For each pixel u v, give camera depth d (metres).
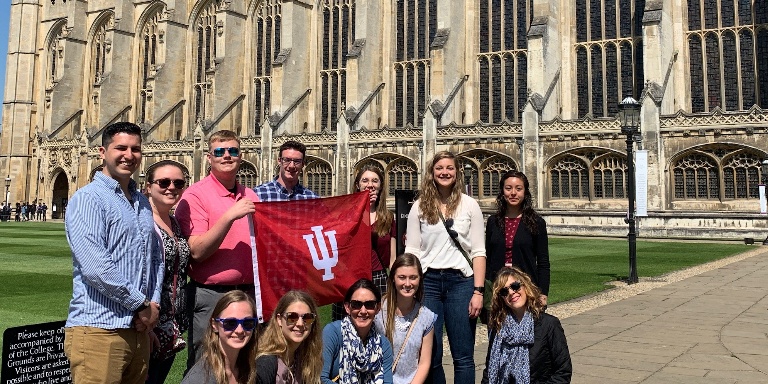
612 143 46.47
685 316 15.54
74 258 6.24
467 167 50.88
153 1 77.06
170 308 7.11
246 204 7.35
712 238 42.81
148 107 73.94
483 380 7.96
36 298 17.98
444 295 8.45
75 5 81.88
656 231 44.81
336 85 65.25
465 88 57.91
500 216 9.23
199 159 65.56
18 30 85.81
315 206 8.52
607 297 18.81
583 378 10.11
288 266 8.18
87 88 82.75
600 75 52.62
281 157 9.19
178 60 74.25
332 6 65.75
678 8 49.62
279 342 6.35
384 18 62.28
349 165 57.56
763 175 40.09
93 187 6.38
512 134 50.28
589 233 46.94
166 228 7.26
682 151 44.44
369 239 8.91
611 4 52.47
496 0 57.47
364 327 7.32
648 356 11.55
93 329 6.21
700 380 9.98
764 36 46.56
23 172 84.12
